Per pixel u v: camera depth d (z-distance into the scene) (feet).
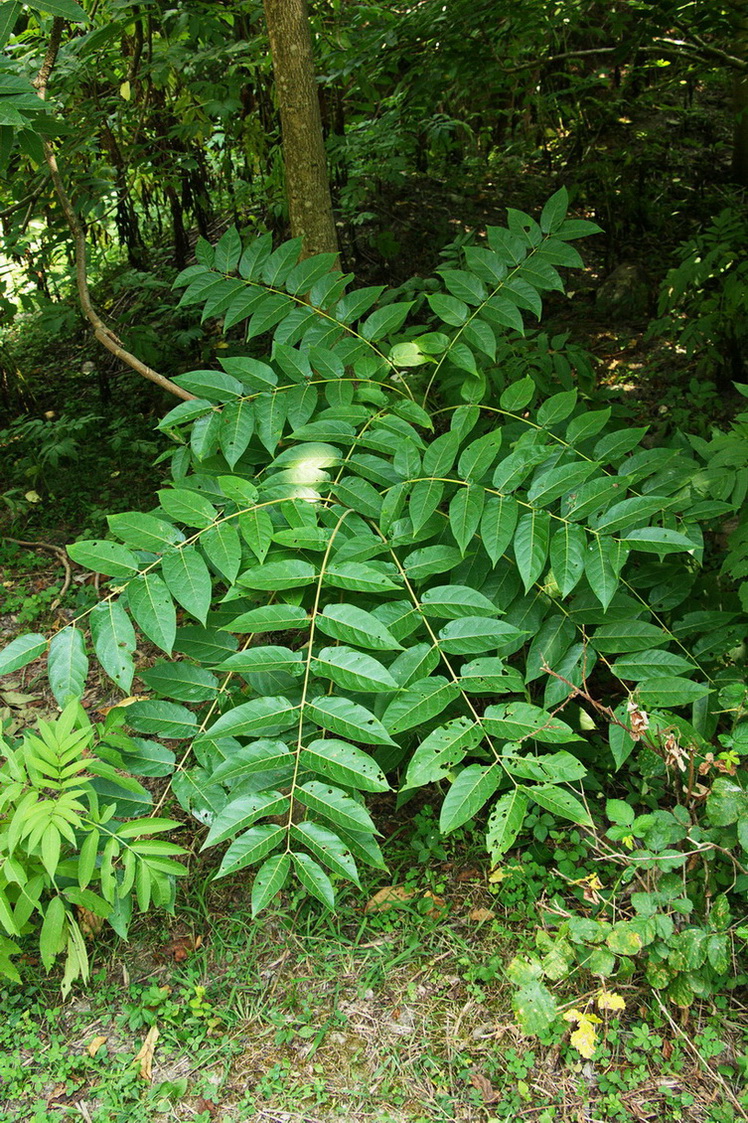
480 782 6.40
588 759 9.66
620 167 21.86
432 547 7.48
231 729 6.43
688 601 9.52
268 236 9.38
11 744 9.49
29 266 16.93
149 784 10.18
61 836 7.73
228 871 6.26
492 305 9.10
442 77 16.78
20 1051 7.72
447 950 8.34
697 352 16.58
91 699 11.60
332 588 8.37
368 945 8.42
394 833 9.41
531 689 10.04
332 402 8.54
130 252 20.06
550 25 17.69
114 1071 7.49
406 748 8.36
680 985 7.06
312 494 7.64
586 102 24.38
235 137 18.39
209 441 8.22
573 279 20.24
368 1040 7.68
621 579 8.91
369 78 16.69
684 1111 6.98
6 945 7.15
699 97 27.89
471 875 8.99
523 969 7.02
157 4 14.60
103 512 14.94
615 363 17.03
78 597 13.03
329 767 6.45
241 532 7.33
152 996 7.93
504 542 7.11
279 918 8.74
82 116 14.73
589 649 8.05
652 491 8.49
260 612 6.73
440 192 22.06
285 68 10.76
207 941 8.57
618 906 8.21
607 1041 7.50
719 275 15.92
